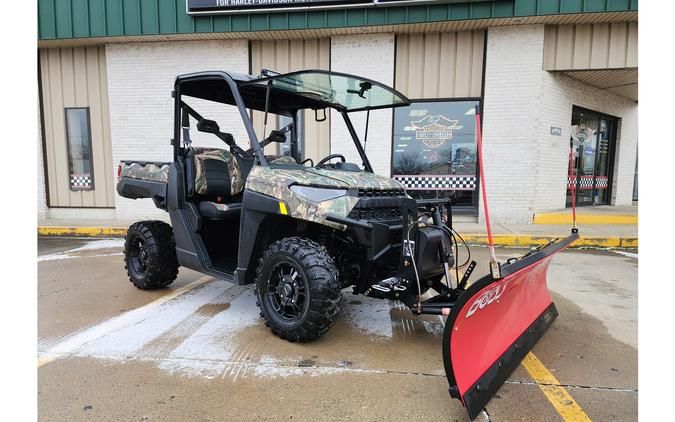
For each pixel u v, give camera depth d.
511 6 7.12
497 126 7.89
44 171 9.22
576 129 8.74
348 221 2.76
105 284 4.54
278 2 7.44
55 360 2.68
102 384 2.39
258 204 3.12
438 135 8.17
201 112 8.13
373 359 2.76
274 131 4.43
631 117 10.58
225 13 7.60
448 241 3.25
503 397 2.31
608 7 6.90
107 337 3.06
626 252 6.36
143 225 4.20
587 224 7.98
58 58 8.90
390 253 2.95
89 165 9.13
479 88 7.95
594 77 8.30
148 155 8.68
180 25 7.84
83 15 8.03
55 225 8.18
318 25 7.55
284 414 2.12
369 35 7.90
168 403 2.20
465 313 2.05
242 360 2.71
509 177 7.95
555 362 2.74
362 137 8.12
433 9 7.30
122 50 8.46
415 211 2.87
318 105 4.37
